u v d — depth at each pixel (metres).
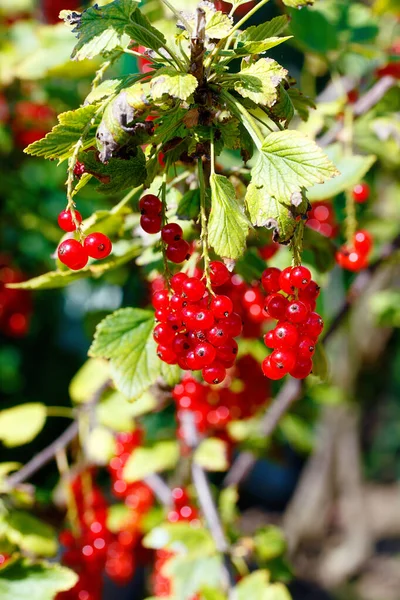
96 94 0.44
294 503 1.59
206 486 0.61
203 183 0.45
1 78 0.77
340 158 0.57
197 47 0.44
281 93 0.44
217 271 0.44
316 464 1.48
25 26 0.81
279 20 0.47
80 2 0.97
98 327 0.50
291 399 0.70
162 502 0.70
